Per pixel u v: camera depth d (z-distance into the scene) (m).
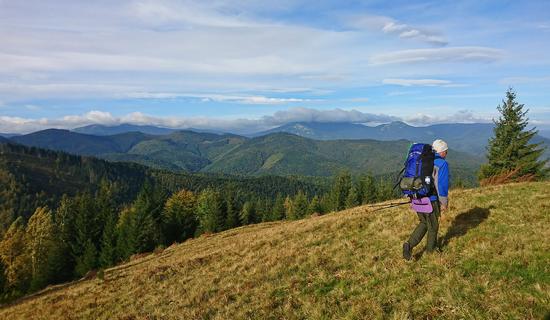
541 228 9.57
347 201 97.31
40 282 60.16
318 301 8.16
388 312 6.93
